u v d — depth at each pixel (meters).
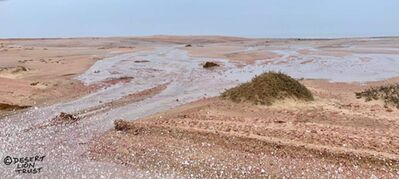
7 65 39.28
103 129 16.84
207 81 32.22
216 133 14.87
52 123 17.95
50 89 26.12
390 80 31.02
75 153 13.84
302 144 13.43
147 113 20.12
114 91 26.92
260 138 14.13
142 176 11.70
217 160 12.66
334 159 12.36
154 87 28.95
